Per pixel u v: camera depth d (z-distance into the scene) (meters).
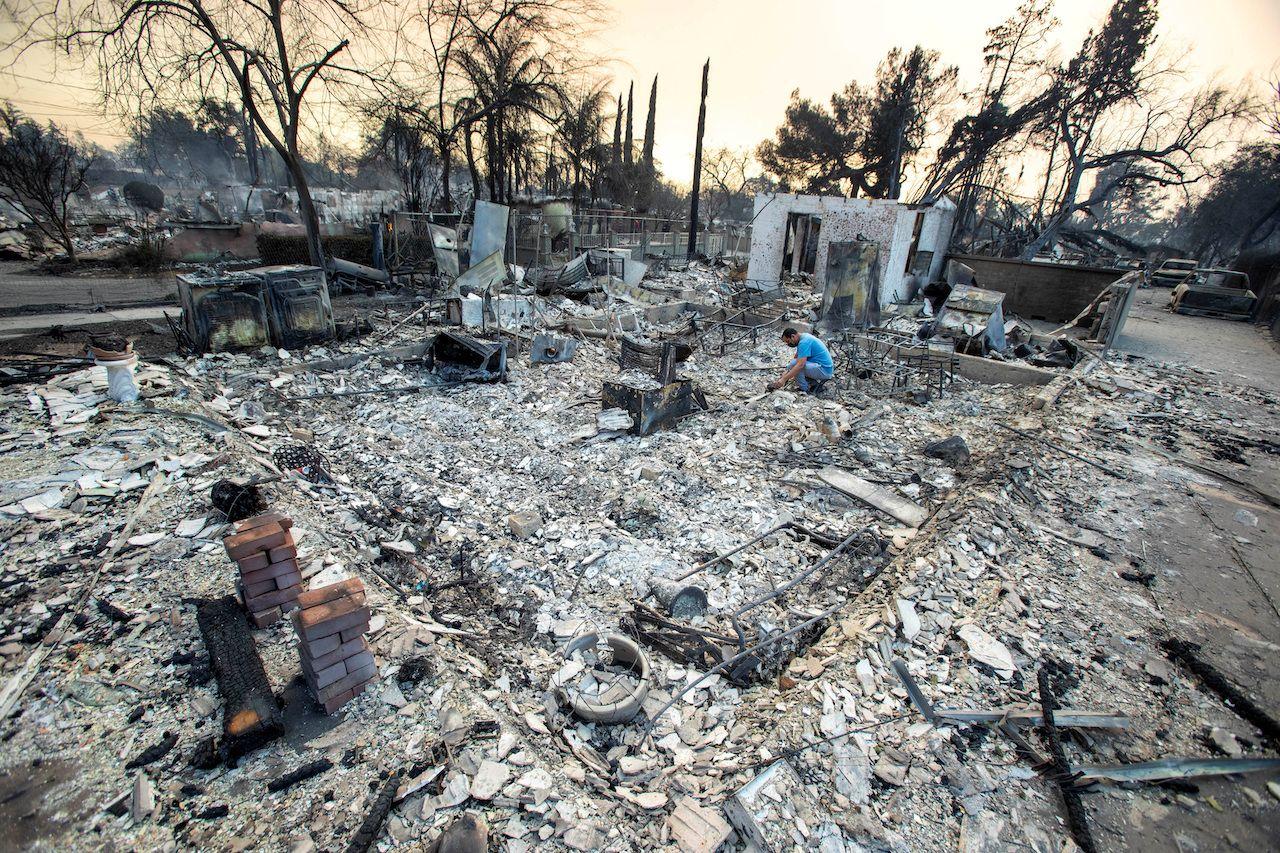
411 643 3.32
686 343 11.20
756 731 2.98
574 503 5.59
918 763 2.71
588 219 23.83
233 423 6.46
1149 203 56.97
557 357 10.21
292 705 2.86
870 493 5.85
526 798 2.43
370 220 19.41
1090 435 7.46
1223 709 3.18
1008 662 3.43
